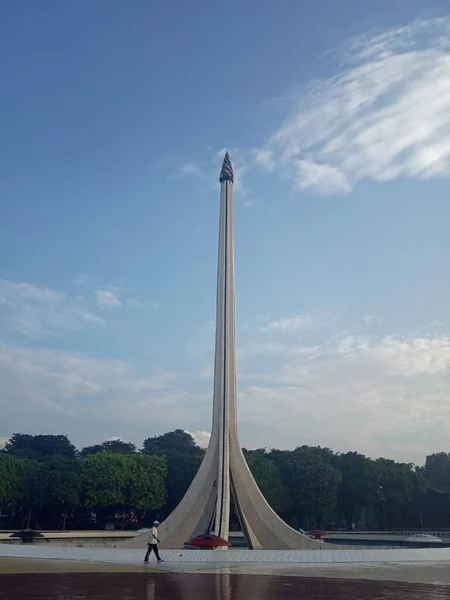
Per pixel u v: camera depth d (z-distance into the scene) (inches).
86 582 727.1
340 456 3211.1
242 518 1574.8
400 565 1032.2
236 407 1658.5
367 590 667.4
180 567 960.9
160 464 2839.6
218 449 1596.9
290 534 1520.7
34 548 1171.3
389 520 3142.2
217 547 1293.1
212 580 764.6
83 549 1121.4
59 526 2955.2
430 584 735.7
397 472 3002.0
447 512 3073.3
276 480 2847.0
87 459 2733.8
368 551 1120.2
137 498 2669.8
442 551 1190.3
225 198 1915.6
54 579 760.3
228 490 1556.3
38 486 2630.4
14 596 591.2
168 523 1507.1
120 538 1945.1
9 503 2819.9
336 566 1005.2
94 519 3157.0
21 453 3730.3
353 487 2999.5
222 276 1790.1
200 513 1542.8
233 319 1747.0
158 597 588.7
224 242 1844.2
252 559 1071.0
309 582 751.1
